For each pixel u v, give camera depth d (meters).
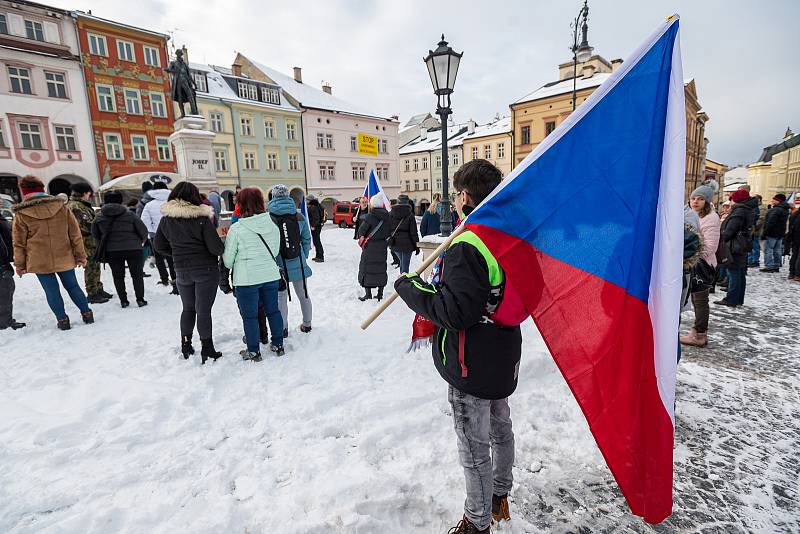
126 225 5.46
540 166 1.65
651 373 1.64
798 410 2.98
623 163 1.65
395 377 3.43
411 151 51.41
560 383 3.32
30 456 2.35
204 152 10.65
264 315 4.15
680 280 1.58
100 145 23.53
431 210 9.74
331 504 2.00
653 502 1.61
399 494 2.08
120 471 2.23
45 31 21.55
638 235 1.64
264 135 32.75
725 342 4.43
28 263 4.37
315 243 9.37
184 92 10.67
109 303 5.88
